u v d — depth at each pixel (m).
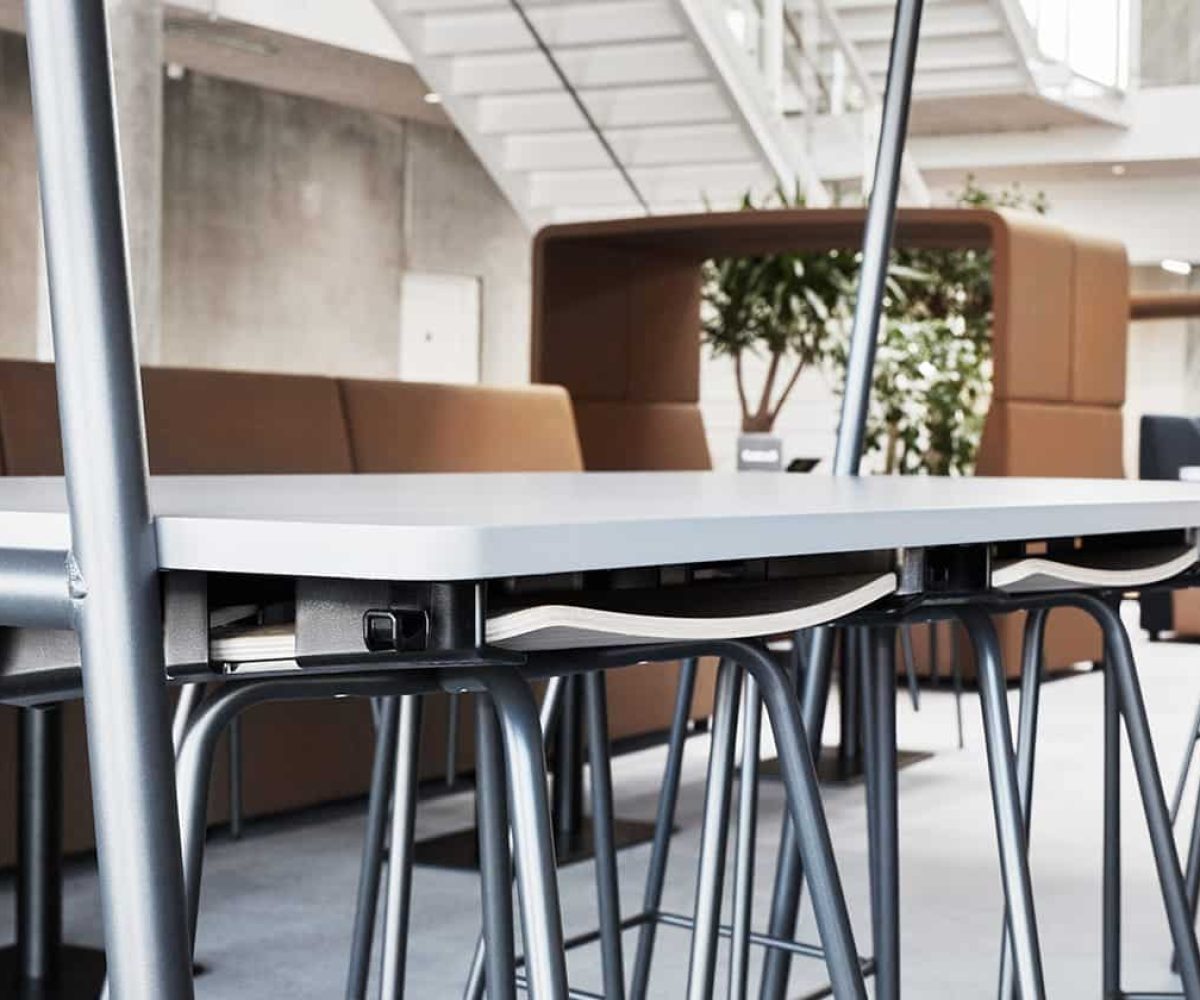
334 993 2.79
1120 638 1.69
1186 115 12.29
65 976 2.82
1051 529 1.25
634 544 0.83
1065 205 13.68
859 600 1.13
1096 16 12.02
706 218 6.28
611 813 2.00
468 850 3.77
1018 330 6.29
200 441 3.74
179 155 11.45
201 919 3.23
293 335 12.27
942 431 7.41
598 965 2.93
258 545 0.75
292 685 0.92
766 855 3.82
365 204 12.77
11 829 3.29
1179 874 1.70
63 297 0.74
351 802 4.41
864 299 1.96
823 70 9.59
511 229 14.04
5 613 0.79
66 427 0.75
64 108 0.73
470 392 4.57
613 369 6.95
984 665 1.50
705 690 5.41
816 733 1.90
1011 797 1.50
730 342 7.41
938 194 13.84
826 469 10.83
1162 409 13.43
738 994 1.79
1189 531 1.72
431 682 0.94
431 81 9.19
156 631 0.76
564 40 8.77
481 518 0.78
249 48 10.59
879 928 1.85
